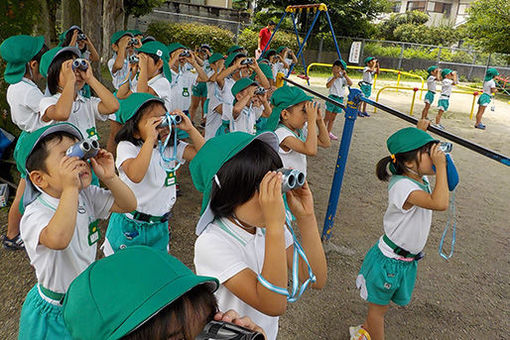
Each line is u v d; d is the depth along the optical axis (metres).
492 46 18.19
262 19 20.31
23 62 2.92
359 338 2.43
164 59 4.20
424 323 2.84
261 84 4.84
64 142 1.63
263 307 1.23
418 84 17.67
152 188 2.38
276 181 1.19
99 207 1.92
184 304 0.86
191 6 19.41
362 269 2.45
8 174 3.88
